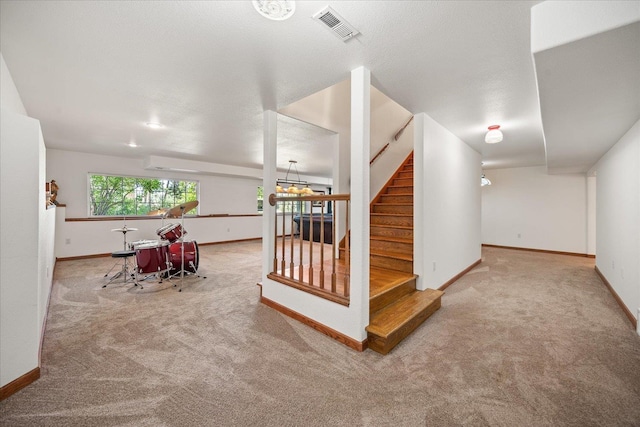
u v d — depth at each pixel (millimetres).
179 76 2160
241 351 2016
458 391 1589
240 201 8070
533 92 2377
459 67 1975
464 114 2930
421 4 1346
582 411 1434
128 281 3869
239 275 4270
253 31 1589
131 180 6082
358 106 2006
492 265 4961
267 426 1339
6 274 1538
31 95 2535
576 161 4414
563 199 6117
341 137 3781
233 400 1512
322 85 2301
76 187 5309
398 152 4980
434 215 3191
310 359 1913
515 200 6719
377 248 3662
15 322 1568
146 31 1597
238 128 3619
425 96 2475
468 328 2410
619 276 3100
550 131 2684
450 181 3637
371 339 2047
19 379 1573
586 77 1507
